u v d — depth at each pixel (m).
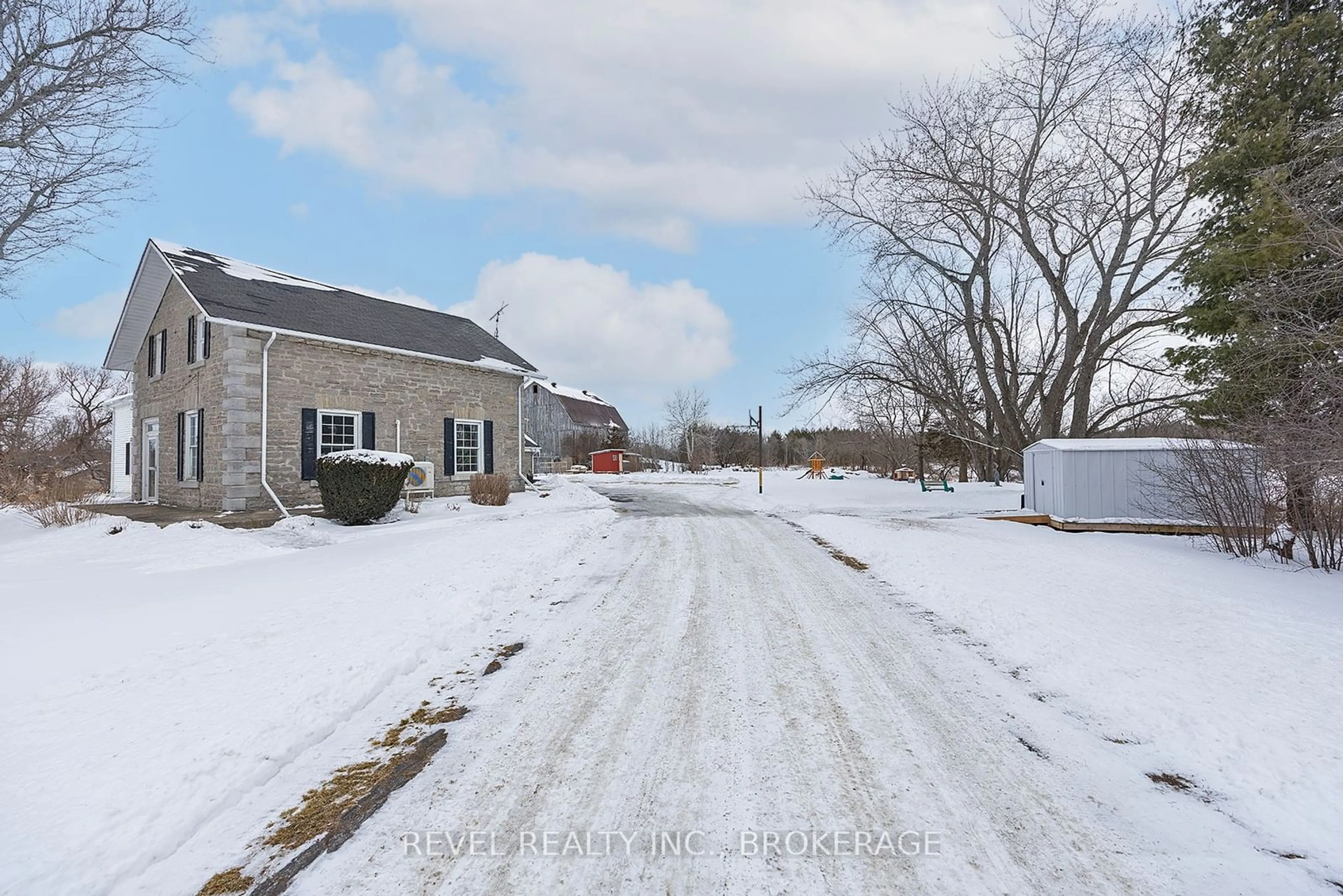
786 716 3.48
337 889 2.15
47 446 27.86
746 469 45.38
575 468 41.94
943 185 17.69
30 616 5.11
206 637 4.53
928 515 13.44
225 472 12.15
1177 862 2.27
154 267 14.89
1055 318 21.09
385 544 8.90
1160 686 3.72
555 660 4.37
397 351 14.76
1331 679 3.74
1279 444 7.44
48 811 2.47
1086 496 11.38
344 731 3.31
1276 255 8.09
